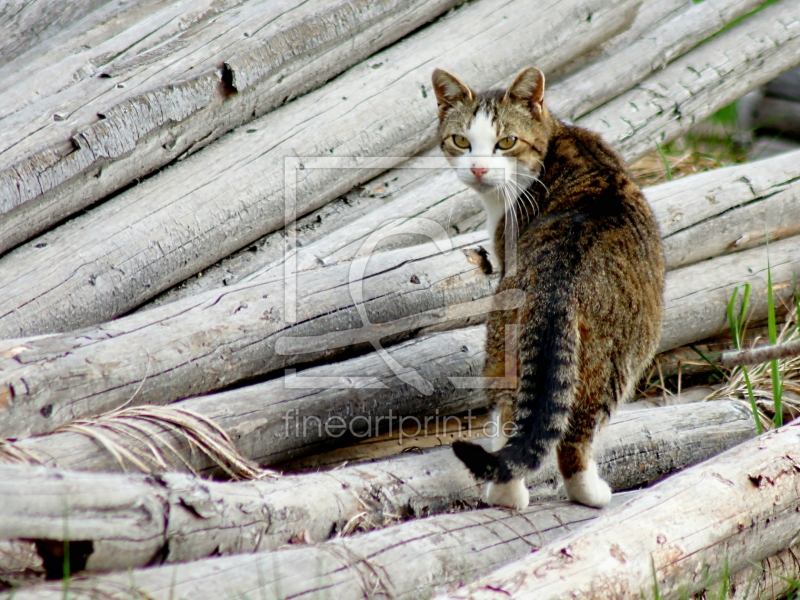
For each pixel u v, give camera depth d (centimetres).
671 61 1462
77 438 691
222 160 1090
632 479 913
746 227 1194
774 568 732
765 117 1672
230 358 848
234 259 1101
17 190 946
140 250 991
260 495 658
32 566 548
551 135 991
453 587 638
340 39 1181
